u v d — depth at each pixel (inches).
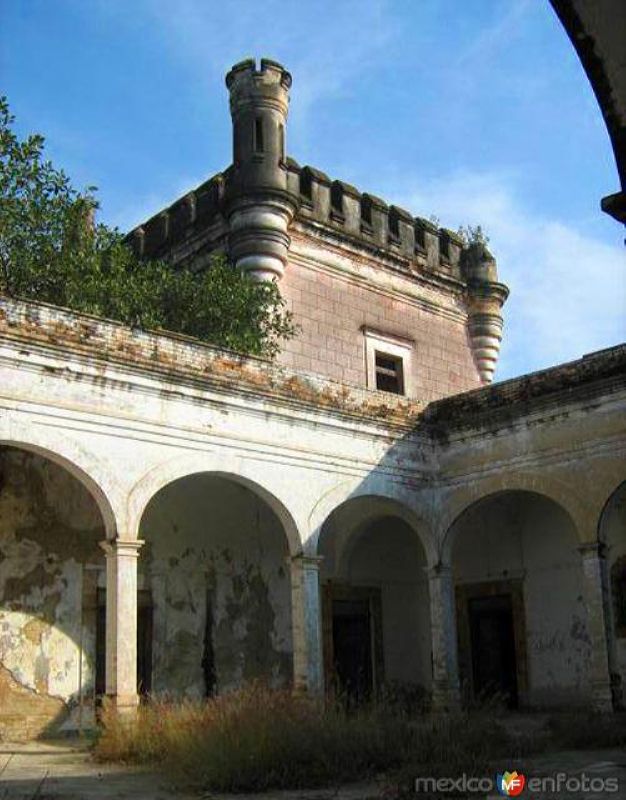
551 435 557.0
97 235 601.6
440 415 609.0
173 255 772.6
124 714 423.2
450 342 829.8
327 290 739.4
